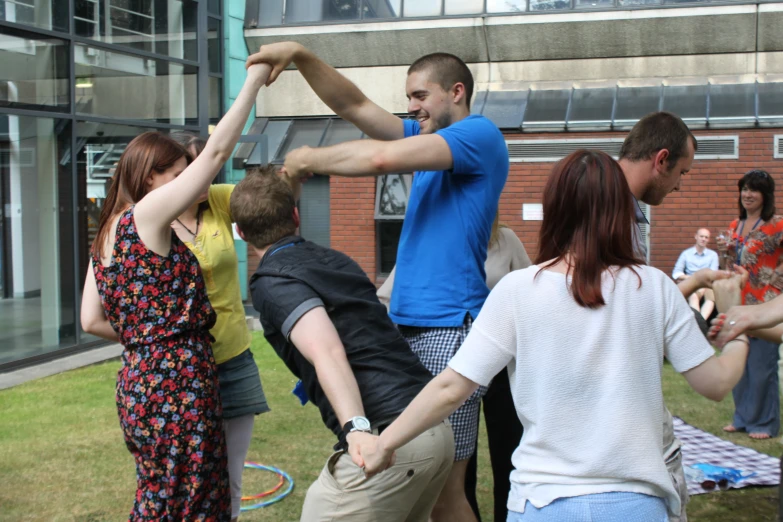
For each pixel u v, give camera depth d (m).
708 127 10.71
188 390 2.64
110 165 9.39
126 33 9.48
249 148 12.27
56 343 8.77
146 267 2.61
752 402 5.58
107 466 4.90
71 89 8.76
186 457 2.63
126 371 2.66
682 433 5.68
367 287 2.59
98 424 5.84
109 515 4.14
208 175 2.59
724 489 4.58
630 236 2.00
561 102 11.49
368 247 11.81
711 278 2.30
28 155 8.38
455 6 12.01
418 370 2.53
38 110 8.42
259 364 7.96
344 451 2.43
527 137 11.23
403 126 3.12
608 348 1.91
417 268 2.81
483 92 11.97
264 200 2.59
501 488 3.31
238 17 12.43
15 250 8.30
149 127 9.84
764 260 4.93
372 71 12.46
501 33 11.76
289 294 2.42
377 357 2.47
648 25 11.28
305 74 2.92
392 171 2.53
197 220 3.20
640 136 2.74
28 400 6.62
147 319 2.63
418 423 2.05
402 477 2.37
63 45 8.67
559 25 11.55
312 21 12.44
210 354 2.77
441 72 2.83
